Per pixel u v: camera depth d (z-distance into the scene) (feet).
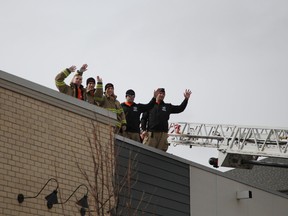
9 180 44.11
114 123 52.26
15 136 45.11
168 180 58.75
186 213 60.13
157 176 57.47
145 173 56.13
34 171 45.80
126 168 53.67
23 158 45.29
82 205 47.93
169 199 58.34
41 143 46.68
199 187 62.54
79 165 48.80
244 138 94.94
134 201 54.13
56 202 46.52
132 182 54.34
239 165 96.53
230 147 95.91
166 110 62.80
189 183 61.41
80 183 48.52
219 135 98.48
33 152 45.98
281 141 92.12
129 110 60.34
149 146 57.93
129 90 60.75
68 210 47.50
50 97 47.75
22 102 46.01
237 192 67.05
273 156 92.27
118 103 57.72
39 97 47.03
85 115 50.11
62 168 47.65
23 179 44.98
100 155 46.16
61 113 48.52
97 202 43.57
